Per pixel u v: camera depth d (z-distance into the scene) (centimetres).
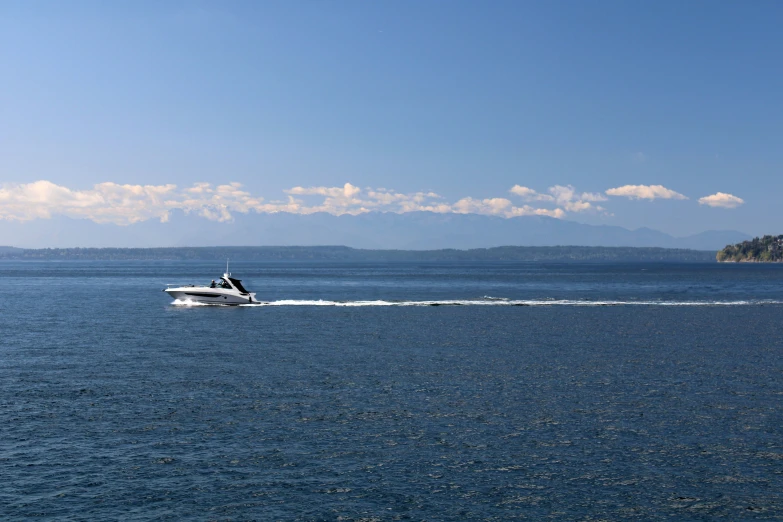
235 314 8212
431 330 6662
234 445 2806
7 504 2244
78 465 2573
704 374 4328
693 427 3092
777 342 5856
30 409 3325
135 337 5994
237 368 4462
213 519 2164
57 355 4962
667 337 6209
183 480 2445
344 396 3641
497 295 12975
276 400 3541
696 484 2458
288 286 16800
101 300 10650
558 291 14550
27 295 12025
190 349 5291
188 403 3466
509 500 2322
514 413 3316
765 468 2598
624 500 2331
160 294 12312
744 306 9925
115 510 2212
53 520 2141
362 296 12606
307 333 6362
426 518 2192
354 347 5459
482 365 4631
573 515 2227
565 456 2712
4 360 4734
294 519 2170
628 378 4181
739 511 2259
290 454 2709
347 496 2334
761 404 3512
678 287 16412
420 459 2669
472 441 2881
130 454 2692
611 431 3030
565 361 4822
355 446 2808
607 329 6831
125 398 3566
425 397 3634
